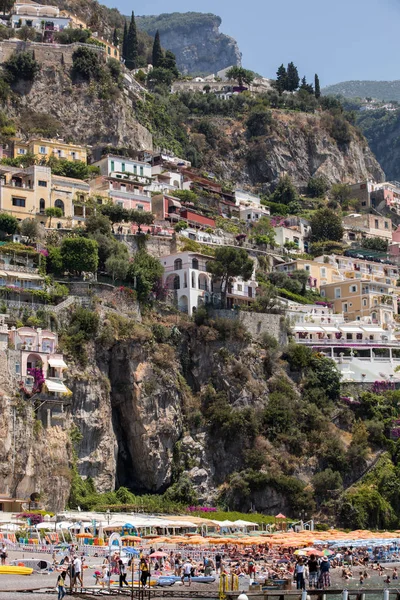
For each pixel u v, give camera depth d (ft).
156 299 629.51
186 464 568.41
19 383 489.26
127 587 306.55
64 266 609.01
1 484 459.32
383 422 634.84
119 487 551.59
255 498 570.05
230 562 404.36
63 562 337.52
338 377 649.61
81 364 537.65
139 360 567.59
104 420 538.06
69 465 504.43
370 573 432.66
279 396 613.11
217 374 606.14
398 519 593.01
